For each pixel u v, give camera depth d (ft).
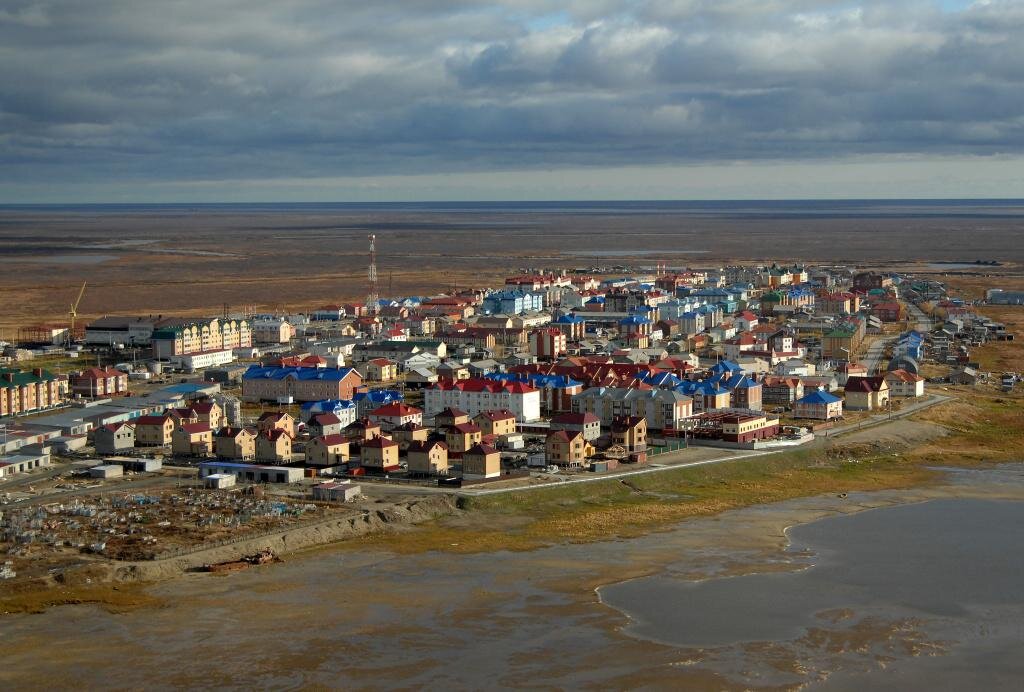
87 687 539.29
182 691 536.01
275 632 603.67
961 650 585.22
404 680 547.90
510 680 548.31
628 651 582.35
